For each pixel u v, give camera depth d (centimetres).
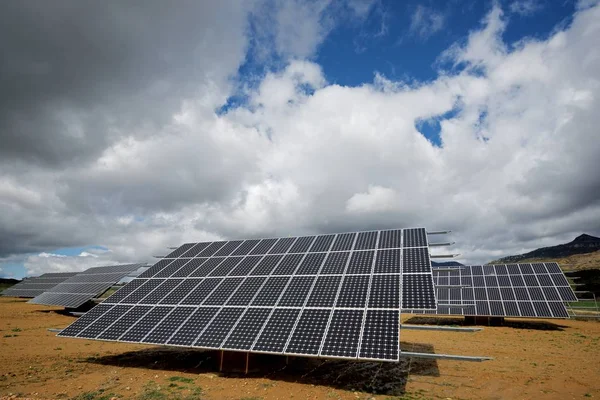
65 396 1298
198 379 1534
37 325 3194
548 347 2303
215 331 1639
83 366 1758
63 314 4047
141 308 2000
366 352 1331
